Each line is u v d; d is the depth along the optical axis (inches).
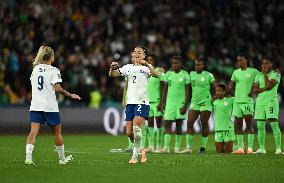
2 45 2210.9
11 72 2153.1
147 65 1030.4
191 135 1352.1
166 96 1352.1
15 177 843.4
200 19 2716.5
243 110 1336.1
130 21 2583.7
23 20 2343.8
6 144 1545.3
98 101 2207.2
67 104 2102.6
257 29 2822.3
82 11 2507.4
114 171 909.8
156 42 2496.3
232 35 2709.2
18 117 2054.6
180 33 2593.5
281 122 2198.6
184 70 1370.6
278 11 2898.6
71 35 2373.3
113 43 2442.2
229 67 2471.7
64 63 2236.7
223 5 2847.0
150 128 1380.4
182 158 1151.6
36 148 1417.3
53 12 2449.6
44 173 884.6
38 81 979.3
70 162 1044.5
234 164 1021.8
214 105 1358.3
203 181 808.9
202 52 2561.5
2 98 2106.3
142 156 1060.5
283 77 2349.9
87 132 2117.4
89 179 826.8
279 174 882.1
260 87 1317.7
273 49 2687.0
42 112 983.6
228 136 1341.0
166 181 808.3
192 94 1355.8
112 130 2130.9
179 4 2746.1
